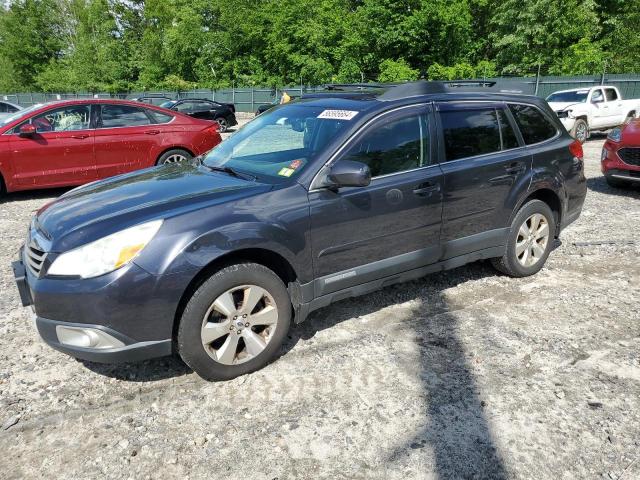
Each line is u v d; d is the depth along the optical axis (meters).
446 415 2.82
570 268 4.92
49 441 2.67
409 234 3.72
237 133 4.35
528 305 4.14
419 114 3.81
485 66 30.52
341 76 33.00
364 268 3.55
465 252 4.14
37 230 3.14
